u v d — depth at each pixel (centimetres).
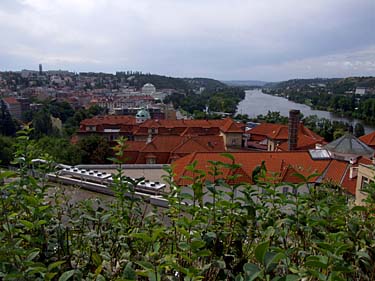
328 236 177
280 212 236
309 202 239
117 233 237
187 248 168
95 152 3272
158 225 240
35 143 277
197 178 234
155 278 146
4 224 207
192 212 221
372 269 186
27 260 163
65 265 208
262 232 214
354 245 192
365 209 223
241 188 266
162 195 286
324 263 145
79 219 255
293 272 156
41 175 279
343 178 1487
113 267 195
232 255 204
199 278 150
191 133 4303
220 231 212
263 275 136
